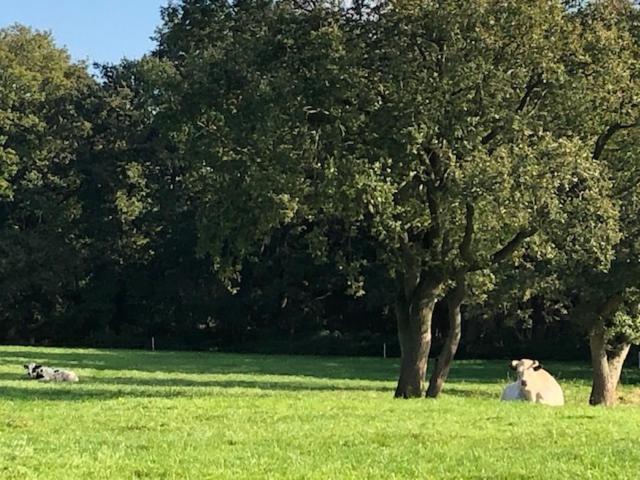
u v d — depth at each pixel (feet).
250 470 37.86
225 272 81.30
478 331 196.85
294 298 217.36
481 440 46.78
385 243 83.20
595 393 90.17
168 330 222.89
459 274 81.10
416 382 83.71
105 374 124.98
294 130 73.26
